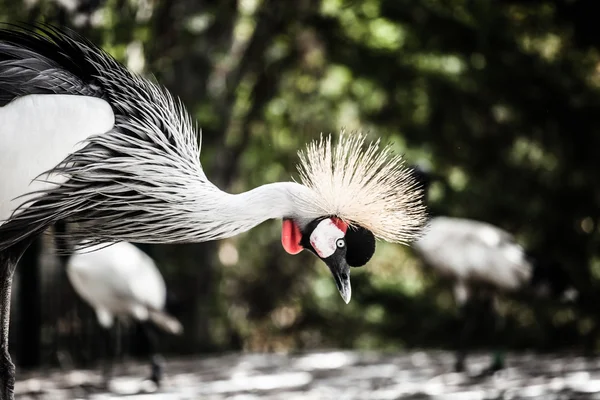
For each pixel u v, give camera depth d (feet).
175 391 36.09
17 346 42.52
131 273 37.06
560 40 57.41
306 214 21.31
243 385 37.35
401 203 21.79
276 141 70.59
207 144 59.57
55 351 44.68
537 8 52.90
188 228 21.03
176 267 58.75
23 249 21.38
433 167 62.28
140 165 20.80
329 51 60.23
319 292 75.41
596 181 57.26
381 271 69.05
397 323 65.72
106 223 21.26
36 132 20.06
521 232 61.11
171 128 21.63
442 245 40.14
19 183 20.06
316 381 38.29
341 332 73.82
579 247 58.70
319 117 69.15
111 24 38.40
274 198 21.21
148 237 21.22
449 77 58.34
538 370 39.93
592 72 58.90
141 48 42.09
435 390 35.42
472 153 61.21
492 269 39.88
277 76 62.59
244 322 76.18
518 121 58.95
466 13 52.80
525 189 60.34
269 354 49.14
